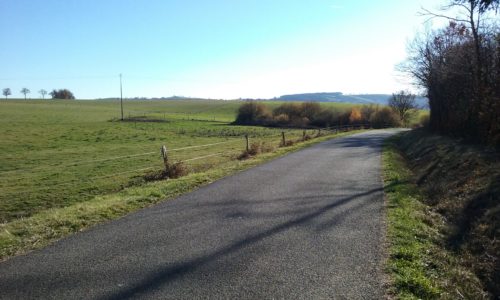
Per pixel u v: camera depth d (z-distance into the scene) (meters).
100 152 31.03
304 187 11.38
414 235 7.23
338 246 6.43
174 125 64.12
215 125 67.62
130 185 15.37
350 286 5.00
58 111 86.44
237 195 10.38
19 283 5.12
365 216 8.21
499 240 7.18
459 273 5.88
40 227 7.53
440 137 22.89
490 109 15.81
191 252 6.19
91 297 4.73
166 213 8.65
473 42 20.53
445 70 24.16
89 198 14.15
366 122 71.06
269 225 7.61
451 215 9.22
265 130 58.59
